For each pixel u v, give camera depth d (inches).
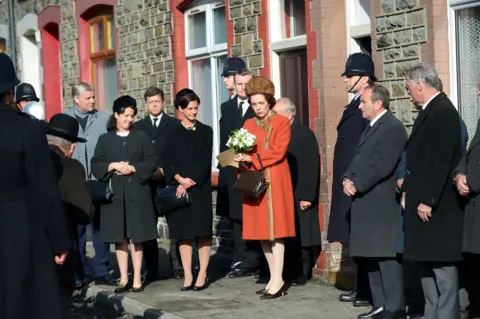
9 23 778.2
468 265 308.0
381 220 311.3
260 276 410.6
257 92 354.3
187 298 373.1
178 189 381.1
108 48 627.2
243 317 333.4
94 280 423.2
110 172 385.4
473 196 278.4
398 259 312.8
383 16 364.8
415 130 289.3
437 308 296.2
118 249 394.6
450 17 342.6
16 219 234.8
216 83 504.1
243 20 458.6
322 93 401.7
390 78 362.6
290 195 358.9
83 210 273.3
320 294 367.9
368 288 343.6
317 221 382.6
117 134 390.9
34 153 239.0
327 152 400.5
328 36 400.8
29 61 765.9
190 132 384.8
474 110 339.0
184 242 389.7
